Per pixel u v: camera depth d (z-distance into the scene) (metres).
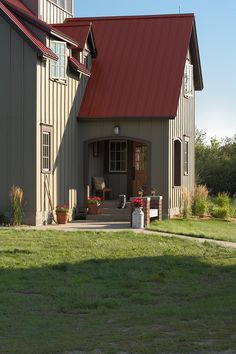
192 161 31.00
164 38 28.27
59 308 11.01
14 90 22.78
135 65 27.47
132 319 9.96
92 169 27.69
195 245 18.64
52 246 17.22
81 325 9.64
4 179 22.92
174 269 15.05
